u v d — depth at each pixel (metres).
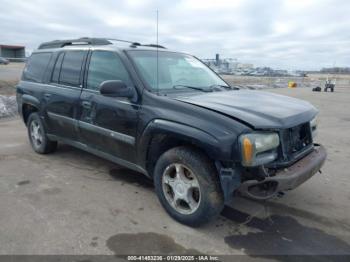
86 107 3.93
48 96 4.61
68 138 4.48
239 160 2.61
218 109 2.86
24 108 5.39
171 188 3.17
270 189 2.73
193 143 2.81
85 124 3.99
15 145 5.80
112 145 3.70
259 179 2.72
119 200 3.60
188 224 3.04
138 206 3.47
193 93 3.50
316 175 4.58
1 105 9.45
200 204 2.87
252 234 2.98
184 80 3.85
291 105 3.35
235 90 4.04
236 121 2.70
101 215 3.25
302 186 4.16
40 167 4.62
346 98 18.91
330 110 12.45
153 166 3.43
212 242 2.83
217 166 2.75
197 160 2.82
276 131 2.80
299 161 3.03
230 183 2.71
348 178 4.48
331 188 4.11
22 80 5.45
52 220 3.12
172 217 3.19
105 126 3.70
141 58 3.68
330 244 2.85
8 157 5.07
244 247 2.77
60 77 4.54
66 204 3.47
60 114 4.42
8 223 3.04
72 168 4.61
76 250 2.65
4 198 3.58
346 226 3.16
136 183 4.10
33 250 2.63
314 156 3.19
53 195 3.69
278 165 2.81
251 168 2.73
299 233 3.02
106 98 3.67
